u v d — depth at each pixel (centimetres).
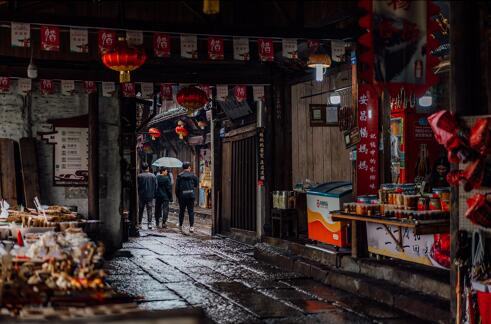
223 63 1467
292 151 1516
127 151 1844
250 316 849
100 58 1375
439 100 1098
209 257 1416
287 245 1330
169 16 952
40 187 1410
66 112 1440
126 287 1045
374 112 1095
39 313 426
